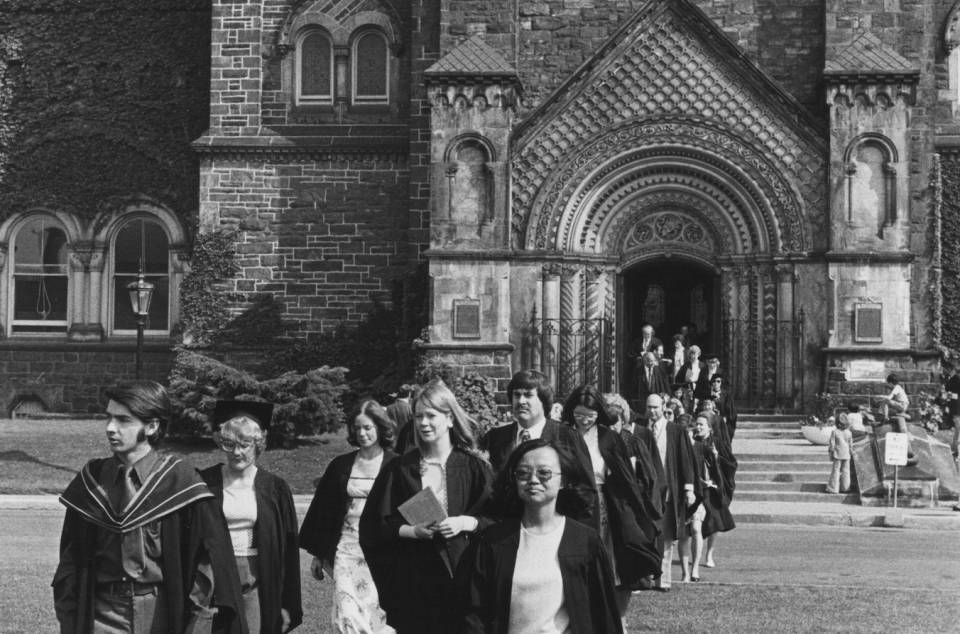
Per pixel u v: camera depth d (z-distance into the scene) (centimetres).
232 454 932
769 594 1465
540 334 3172
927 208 3253
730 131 3158
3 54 3916
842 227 3073
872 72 3044
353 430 1045
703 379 2905
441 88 3138
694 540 1583
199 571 785
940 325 3388
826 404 3044
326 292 3538
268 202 3550
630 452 1288
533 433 1066
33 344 3897
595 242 3247
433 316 3133
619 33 3180
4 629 1212
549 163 3198
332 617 1038
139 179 3884
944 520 2217
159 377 3853
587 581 727
